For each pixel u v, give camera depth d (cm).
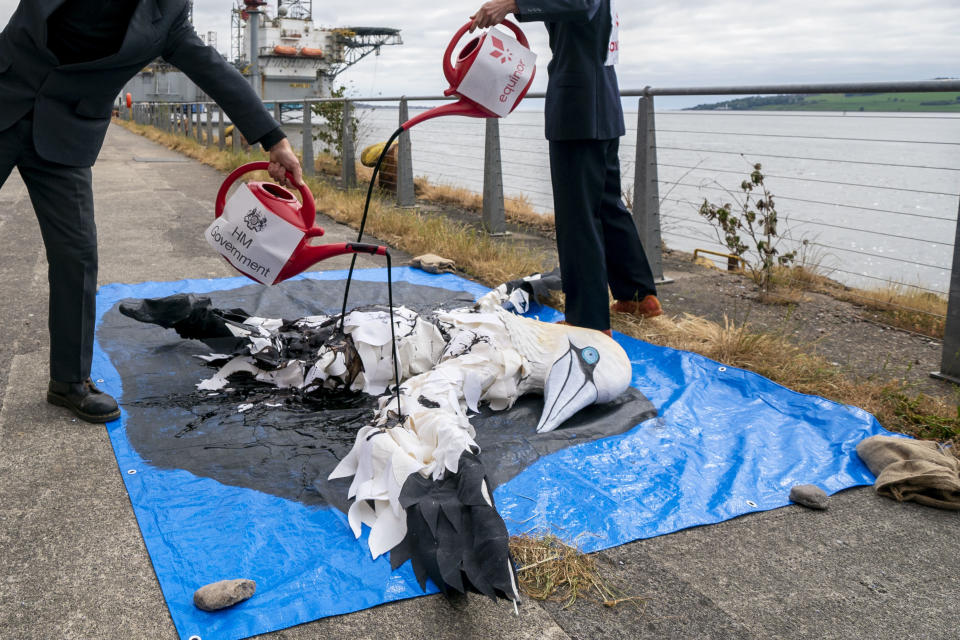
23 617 193
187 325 336
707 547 238
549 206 1002
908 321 500
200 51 303
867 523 256
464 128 1112
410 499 219
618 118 399
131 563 219
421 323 345
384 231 791
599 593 212
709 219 657
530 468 283
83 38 280
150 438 297
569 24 376
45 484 262
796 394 364
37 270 580
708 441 313
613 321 478
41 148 283
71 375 318
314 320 373
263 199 275
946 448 299
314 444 295
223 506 249
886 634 199
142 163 1659
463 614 200
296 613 196
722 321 498
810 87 466
